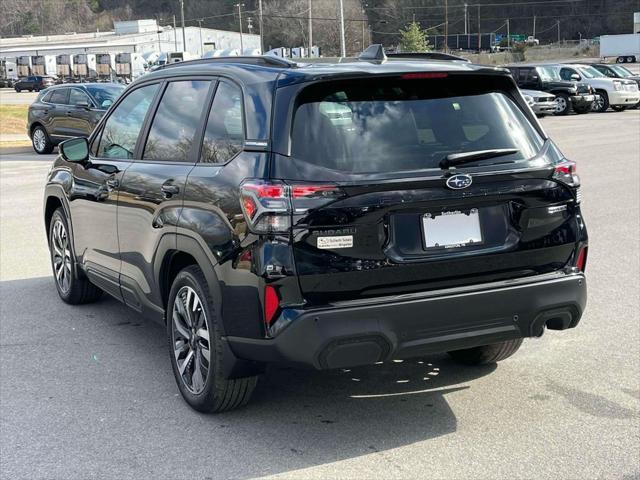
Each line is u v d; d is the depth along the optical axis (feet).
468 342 13.43
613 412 14.69
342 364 12.73
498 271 13.65
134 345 19.03
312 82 13.03
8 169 59.62
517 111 14.55
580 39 481.05
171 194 15.19
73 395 15.90
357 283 12.68
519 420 14.38
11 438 13.94
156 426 14.39
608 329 19.60
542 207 13.92
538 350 18.19
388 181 12.65
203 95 15.61
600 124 88.12
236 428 14.25
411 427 14.16
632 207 36.35
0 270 26.89
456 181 13.03
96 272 19.83
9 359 18.06
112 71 289.33
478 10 453.17
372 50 15.16
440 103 13.87
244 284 12.90
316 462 12.87
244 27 516.32
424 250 13.02
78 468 12.79
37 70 300.61
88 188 19.53
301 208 12.39
